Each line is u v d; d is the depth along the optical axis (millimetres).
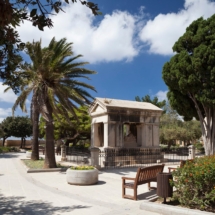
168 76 17938
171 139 37125
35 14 3219
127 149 19516
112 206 7055
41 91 14789
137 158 19406
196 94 16984
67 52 15688
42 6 3244
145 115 21172
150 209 6434
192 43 17609
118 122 19781
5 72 4758
